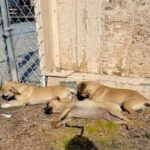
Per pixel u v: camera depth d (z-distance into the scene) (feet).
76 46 5.12
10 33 4.90
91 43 5.01
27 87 4.75
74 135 3.80
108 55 4.99
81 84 4.69
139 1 4.48
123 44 4.82
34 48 7.84
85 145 3.59
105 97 4.45
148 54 4.74
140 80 4.81
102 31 4.86
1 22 4.85
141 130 3.87
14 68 5.09
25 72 5.86
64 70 5.33
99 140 3.68
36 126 4.06
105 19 4.77
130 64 4.91
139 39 4.69
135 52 4.80
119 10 4.63
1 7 4.74
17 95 4.69
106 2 4.66
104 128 3.92
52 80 5.15
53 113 4.40
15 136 3.84
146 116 4.24
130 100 4.25
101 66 5.11
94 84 4.61
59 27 5.09
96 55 5.06
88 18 4.86
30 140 3.75
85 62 5.18
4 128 4.04
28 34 9.32
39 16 4.72
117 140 3.68
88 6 4.79
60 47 5.24
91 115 4.20
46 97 4.69
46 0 4.79
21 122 4.20
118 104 4.36
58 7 4.95
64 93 4.68
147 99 4.47
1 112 4.53
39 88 4.75
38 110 4.56
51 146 3.60
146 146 3.56
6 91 4.66
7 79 5.32
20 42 8.52
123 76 5.02
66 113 4.16
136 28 4.64
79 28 4.98
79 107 4.19
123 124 4.00
